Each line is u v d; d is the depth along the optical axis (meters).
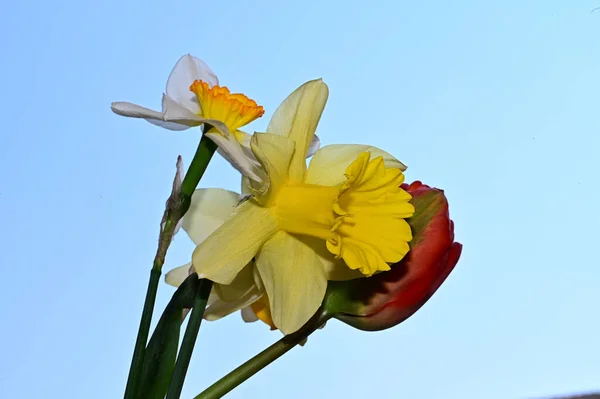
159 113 0.63
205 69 0.68
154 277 0.61
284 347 0.64
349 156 0.66
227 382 0.63
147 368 0.61
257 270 0.64
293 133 0.65
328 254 0.64
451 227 0.65
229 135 0.63
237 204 0.65
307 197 0.63
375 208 0.64
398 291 0.64
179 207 0.61
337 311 0.65
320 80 0.65
